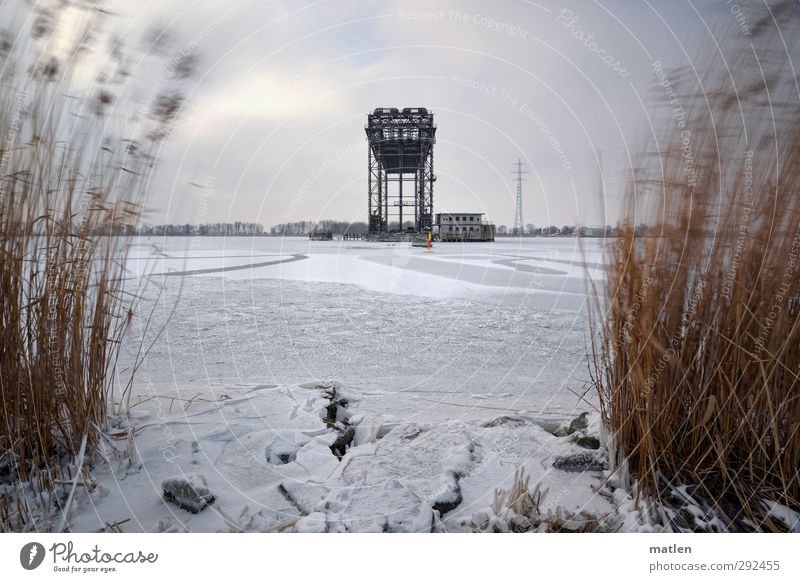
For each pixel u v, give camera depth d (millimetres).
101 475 1855
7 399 1809
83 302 1990
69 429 1968
